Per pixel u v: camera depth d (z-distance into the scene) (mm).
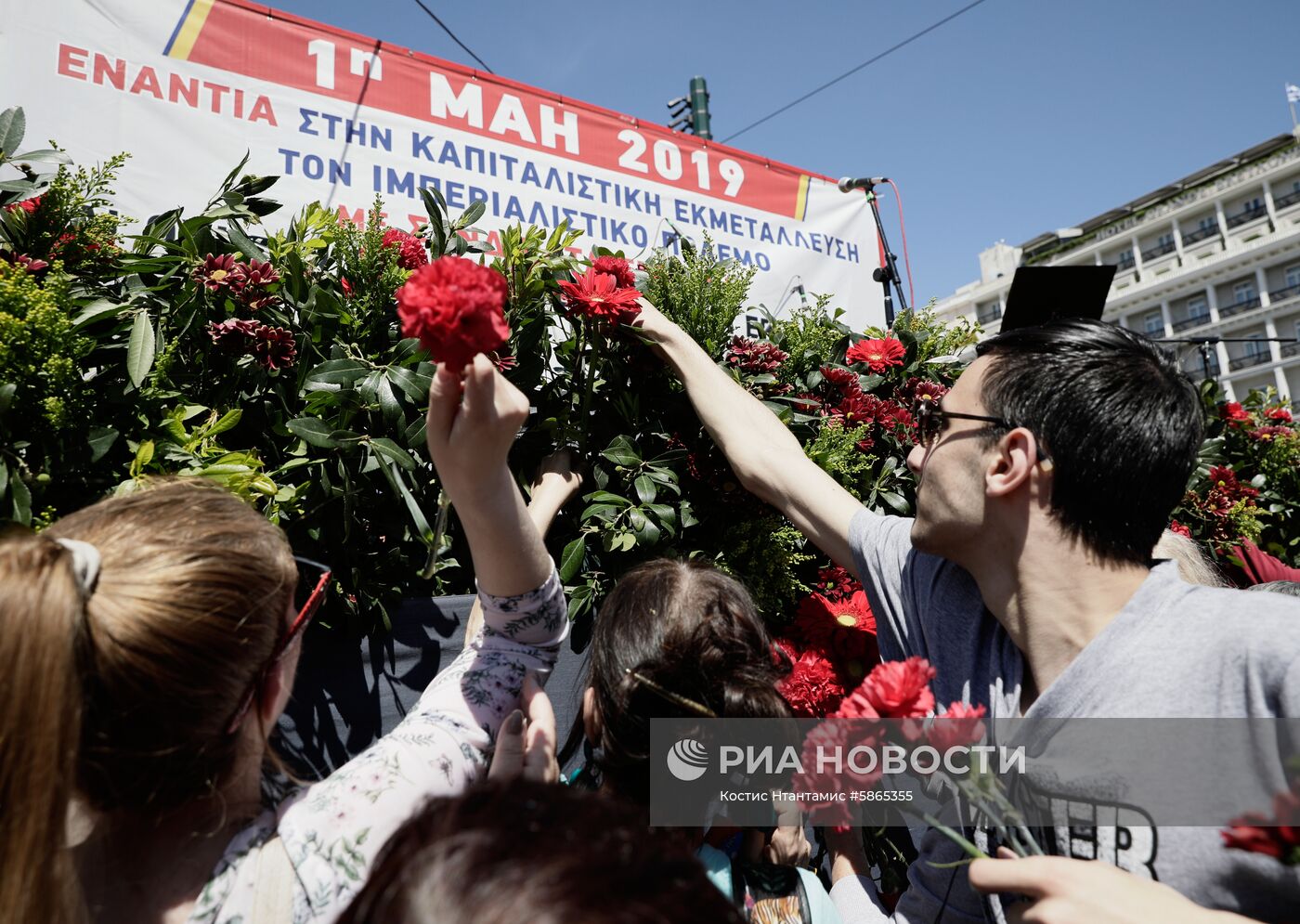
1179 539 1716
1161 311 46469
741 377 1693
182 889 638
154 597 600
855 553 1279
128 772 607
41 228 1202
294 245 1368
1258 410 3307
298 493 1266
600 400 1601
